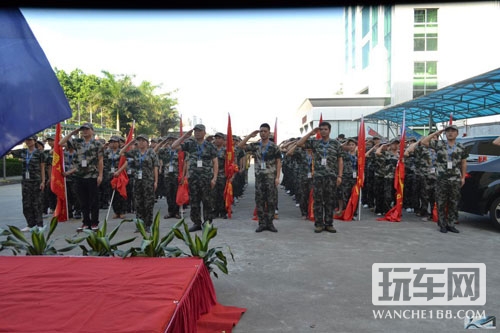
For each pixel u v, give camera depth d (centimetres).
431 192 807
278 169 707
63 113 311
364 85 3356
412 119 2052
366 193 1038
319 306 371
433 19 2589
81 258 376
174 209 866
